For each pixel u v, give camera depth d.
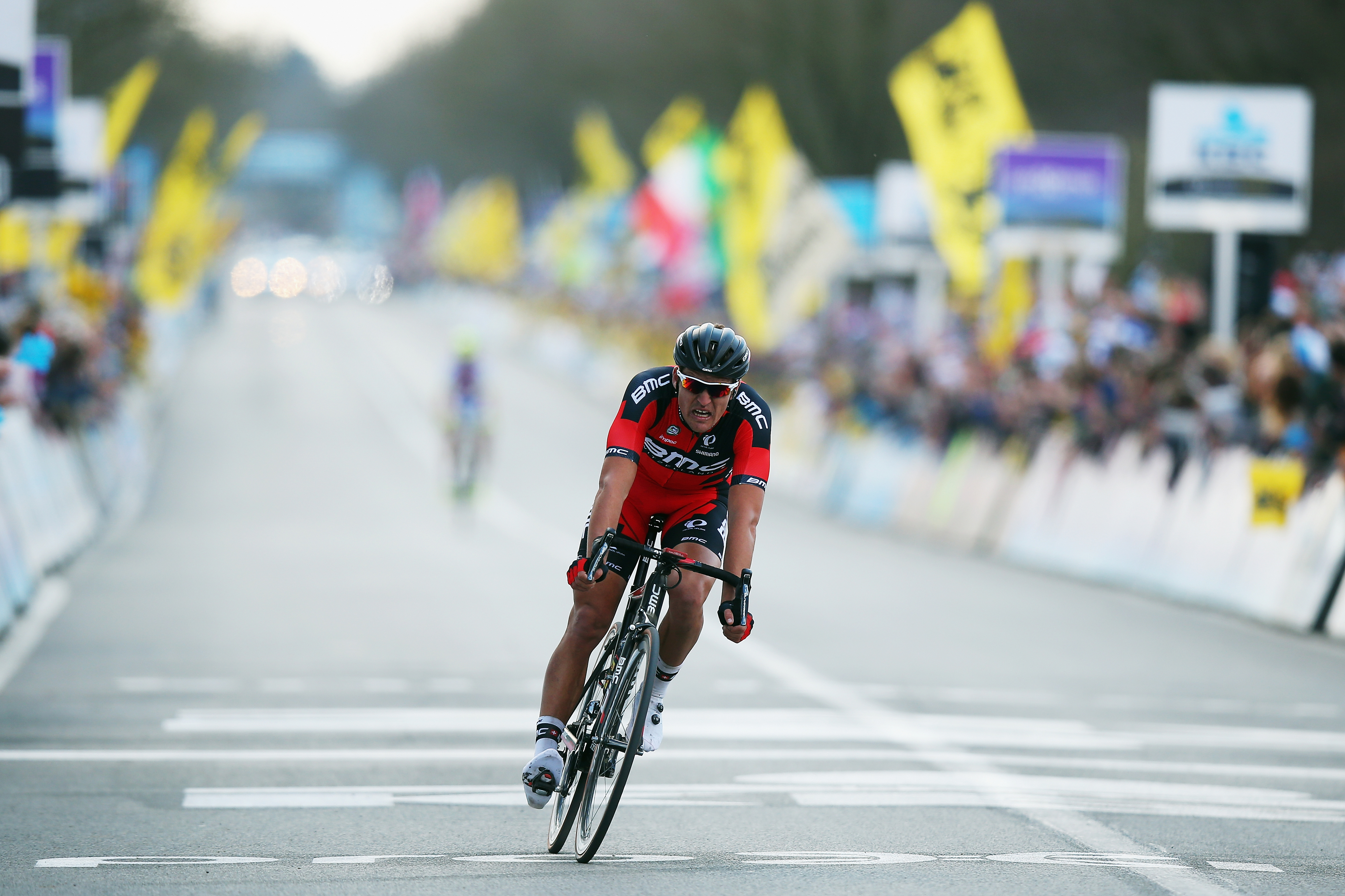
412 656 36.50
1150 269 73.88
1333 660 37.19
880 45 152.25
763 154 100.88
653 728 19.70
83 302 81.56
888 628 41.84
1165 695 32.31
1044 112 146.25
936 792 23.16
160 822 21.20
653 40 187.12
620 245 177.12
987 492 63.94
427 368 167.75
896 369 77.12
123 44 125.69
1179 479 50.38
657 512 20.95
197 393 134.12
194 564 54.94
